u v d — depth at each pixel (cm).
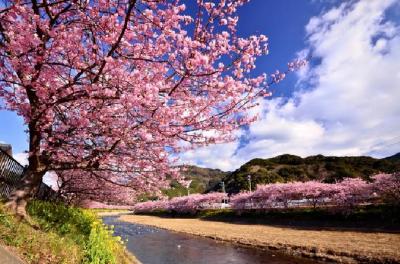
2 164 1298
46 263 700
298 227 3102
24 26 623
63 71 751
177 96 757
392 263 1562
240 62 768
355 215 2825
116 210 9994
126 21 607
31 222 952
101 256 896
